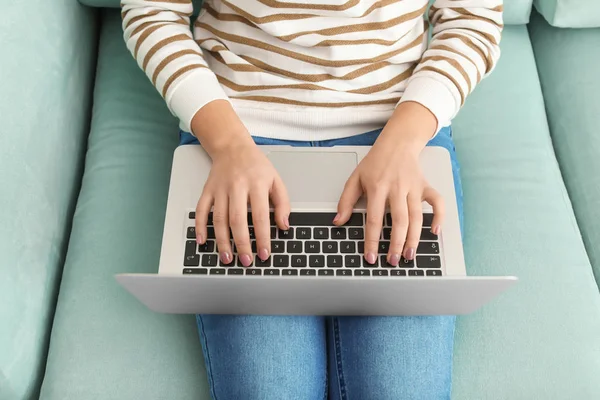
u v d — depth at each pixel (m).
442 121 0.85
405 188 0.77
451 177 0.83
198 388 0.83
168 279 0.58
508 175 1.01
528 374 0.84
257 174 0.78
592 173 1.01
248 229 0.77
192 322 0.87
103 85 1.09
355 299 0.66
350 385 0.79
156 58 0.87
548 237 0.94
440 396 0.77
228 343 0.78
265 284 0.60
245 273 0.75
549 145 1.05
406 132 0.82
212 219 0.79
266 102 0.87
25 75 0.88
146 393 0.82
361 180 0.79
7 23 0.86
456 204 0.81
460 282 0.58
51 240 0.90
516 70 1.13
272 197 0.79
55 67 0.96
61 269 0.94
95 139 1.03
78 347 0.84
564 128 1.08
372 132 0.89
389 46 0.87
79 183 1.04
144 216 0.94
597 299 0.90
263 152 0.84
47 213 0.89
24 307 0.81
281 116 0.86
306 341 0.80
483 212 0.97
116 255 0.91
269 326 0.79
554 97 1.13
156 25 0.90
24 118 0.86
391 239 0.75
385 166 0.79
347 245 0.76
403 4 0.86
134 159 1.00
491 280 0.58
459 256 0.76
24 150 0.85
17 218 0.82
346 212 0.77
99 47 1.15
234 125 0.82
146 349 0.84
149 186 0.98
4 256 0.79
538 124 1.07
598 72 1.11
